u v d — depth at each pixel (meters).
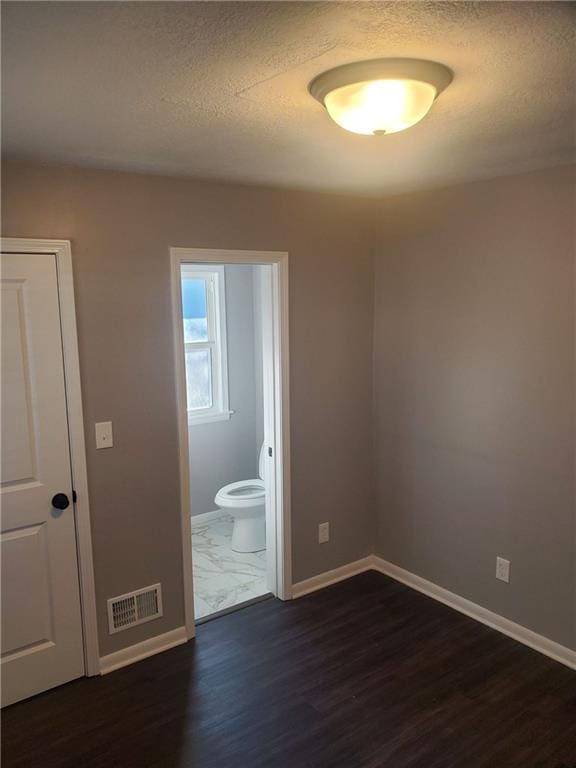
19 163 2.39
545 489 2.88
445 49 1.31
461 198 3.08
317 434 3.53
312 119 1.83
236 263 3.08
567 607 2.86
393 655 2.97
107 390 2.71
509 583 3.10
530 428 2.91
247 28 1.19
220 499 4.24
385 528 3.81
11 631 2.60
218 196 2.94
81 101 1.64
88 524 2.73
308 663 2.91
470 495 3.24
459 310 3.17
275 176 2.78
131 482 2.84
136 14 1.12
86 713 2.57
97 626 2.82
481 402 3.12
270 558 3.59
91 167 2.52
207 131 1.96
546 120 1.88
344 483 3.71
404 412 3.57
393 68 1.38
